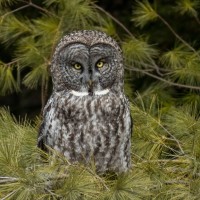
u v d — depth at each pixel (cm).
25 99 2841
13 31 2117
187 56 2117
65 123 1484
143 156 1557
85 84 1488
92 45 1491
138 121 1620
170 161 1410
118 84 1515
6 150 1241
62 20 2070
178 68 2088
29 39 2102
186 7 2202
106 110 1480
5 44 2400
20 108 2828
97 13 2131
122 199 1191
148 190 1247
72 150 1488
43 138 1530
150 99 2030
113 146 1488
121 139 1493
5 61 2550
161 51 2534
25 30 2116
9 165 1210
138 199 1197
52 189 1215
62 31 2055
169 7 2556
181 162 1409
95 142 1480
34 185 1184
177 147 1566
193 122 1547
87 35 1503
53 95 1527
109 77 1503
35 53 2053
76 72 1499
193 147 1410
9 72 2069
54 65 1523
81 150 1485
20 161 1242
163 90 2150
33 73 2011
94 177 1222
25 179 1183
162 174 1348
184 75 2080
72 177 1189
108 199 1205
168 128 1620
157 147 1501
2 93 2100
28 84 2039
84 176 1201
